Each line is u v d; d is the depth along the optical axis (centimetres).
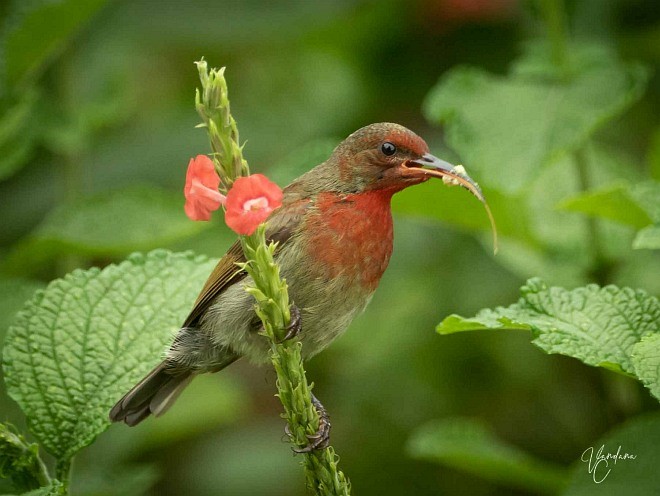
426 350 1351
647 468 725
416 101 1469
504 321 661
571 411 1341
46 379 689
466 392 1352
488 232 1127
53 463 1019
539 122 1020
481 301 1341
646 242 722
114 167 1398
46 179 1380
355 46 1481
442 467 1346
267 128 1490
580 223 1145
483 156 1012
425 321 1357
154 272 739
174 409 1330
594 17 1304
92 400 685
